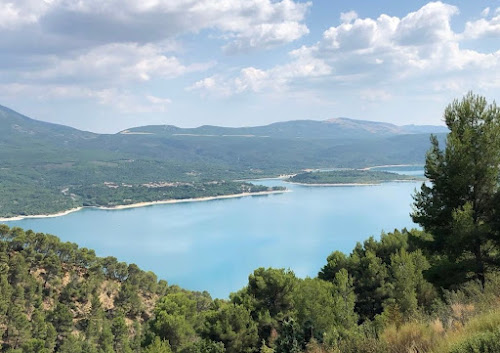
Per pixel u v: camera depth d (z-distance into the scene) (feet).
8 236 328.90
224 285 499.10
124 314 297.33
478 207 88.07
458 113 92.63
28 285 284.82
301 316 107.45
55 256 322.14
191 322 182.50
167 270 570.87
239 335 117.70
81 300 306.55
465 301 51.16
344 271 141.28
